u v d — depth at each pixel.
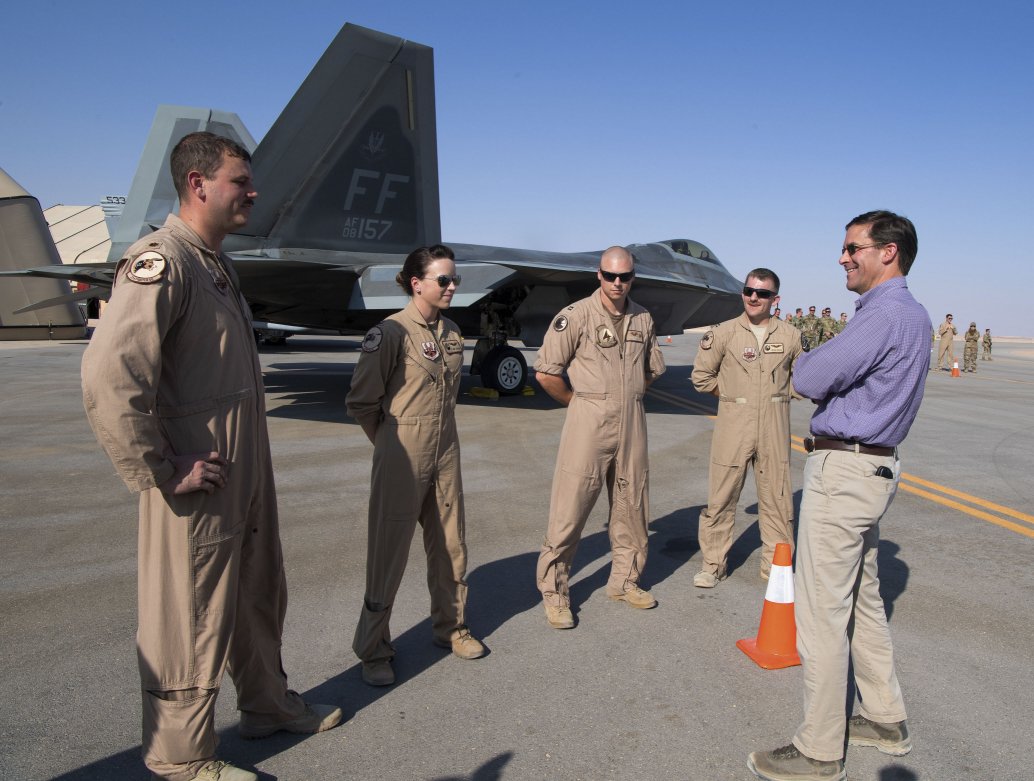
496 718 2.74
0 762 2.40
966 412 11.85
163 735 2.16
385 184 10.76
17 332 23.03
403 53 10.30
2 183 22.50
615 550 3.86
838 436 2.46
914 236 2.45
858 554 2.44
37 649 3.18
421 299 2.99
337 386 12.96
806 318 26.31
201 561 2.15
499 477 6.52
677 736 2.63
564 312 3.61
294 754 2.50
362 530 4.91
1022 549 4.79
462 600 3.23
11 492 5.78
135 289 1.94
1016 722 2.76
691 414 10.63
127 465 1.93
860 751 2.59
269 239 10.12
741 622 3.64
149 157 11.34
